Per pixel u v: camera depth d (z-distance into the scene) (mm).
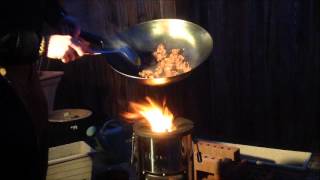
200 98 1771
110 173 1330
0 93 824
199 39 1064
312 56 1524
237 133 1741
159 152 977
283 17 1544
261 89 1651
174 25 1113
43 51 883
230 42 1667
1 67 835
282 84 1604
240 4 1611
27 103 890
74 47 912
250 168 1292
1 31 825
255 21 1601
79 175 1326
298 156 1353
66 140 1672
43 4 941
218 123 1774
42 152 955
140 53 1095
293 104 1601
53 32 1231
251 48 1634
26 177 861
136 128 1026
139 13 1735
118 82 1906
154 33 1125
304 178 1221
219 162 1223
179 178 997
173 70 1028
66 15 1082
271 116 1655
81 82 2055
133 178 1413
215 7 1655
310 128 1582
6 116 827
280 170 1249
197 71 1746
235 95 1711
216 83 1738
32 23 891
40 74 1691
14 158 840
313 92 1552
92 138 1682
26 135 846
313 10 1486
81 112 1775
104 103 1997
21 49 828
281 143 1651
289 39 1552
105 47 1001
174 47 1102
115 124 1717
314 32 1502
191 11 1691
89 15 1865
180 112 1785
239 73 1682
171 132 969
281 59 1584
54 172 1280
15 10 847
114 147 1587
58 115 1729
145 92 1826
